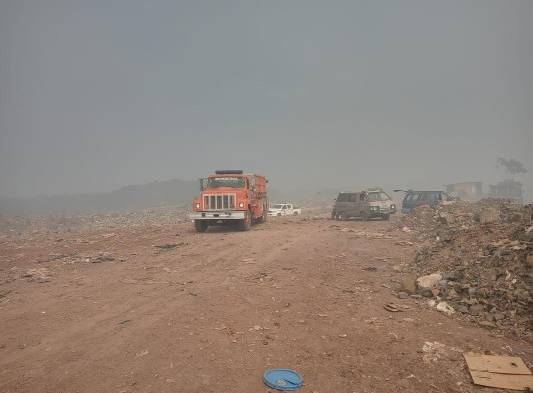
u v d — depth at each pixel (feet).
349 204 97.71
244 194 73.15
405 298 29.86
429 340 22.31
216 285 33.83
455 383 18.12
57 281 37.11
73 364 19.93
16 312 27.89
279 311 27.14
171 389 17.60
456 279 30.50
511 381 18.03
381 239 58.59
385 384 18.06
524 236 31.96
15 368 19.61
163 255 49.08
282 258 44.93
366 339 22.61
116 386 17.87
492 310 25.49
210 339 22.59
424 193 105.09
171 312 27.09
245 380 18.37
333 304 28.71
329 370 19.25
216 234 68.85
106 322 25.55
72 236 79.71
